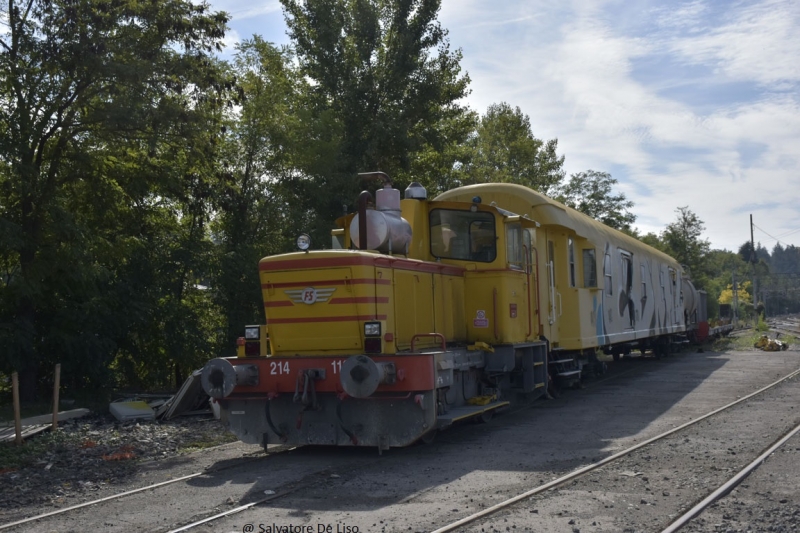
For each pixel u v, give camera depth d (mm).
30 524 6438
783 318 105188
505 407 12164
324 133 22406
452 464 8367
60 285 16312
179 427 12188
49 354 16453
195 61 17031
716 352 28078
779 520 5867
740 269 126438
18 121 15219
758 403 12680
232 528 6051
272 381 9195
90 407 15039
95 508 6934
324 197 21859
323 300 9211
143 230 18891
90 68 15656
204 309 20219
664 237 59781
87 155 16094
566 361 14477
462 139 28312
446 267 10922
